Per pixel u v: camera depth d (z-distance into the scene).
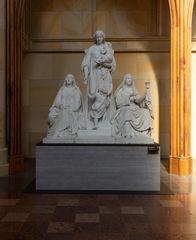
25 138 14.47
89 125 8.89
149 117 8.93
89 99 8.93
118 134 8.82
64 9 14.58
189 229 5.78
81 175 8.55
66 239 5.33
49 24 14.56
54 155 8.55
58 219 6.29
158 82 14.37
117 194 8.20
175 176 10.55
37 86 14.49
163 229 5.78
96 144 8.62
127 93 8.92
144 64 14.38
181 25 10.99
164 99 14.33
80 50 14.36
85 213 6.66
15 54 11.35
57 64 14.45
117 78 14.38
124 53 14.41
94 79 8.91
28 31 14.25
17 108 11.36
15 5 11.34
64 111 8.86
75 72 14.46
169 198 7.84
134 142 8.68
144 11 14.50
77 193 8.27
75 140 8.71
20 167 11.32
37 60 14.46
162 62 14.37
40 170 8.55
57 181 8.55
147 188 8.53
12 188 8.83
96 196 8.01
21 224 6.01
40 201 7.55
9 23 11.16
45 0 14.56
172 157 10.97
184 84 10.97
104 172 8.54
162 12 14.40
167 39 14.30
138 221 6.19
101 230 5.72
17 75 11.43
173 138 11.01
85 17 14.55
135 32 14.50
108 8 14.55
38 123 14.49
